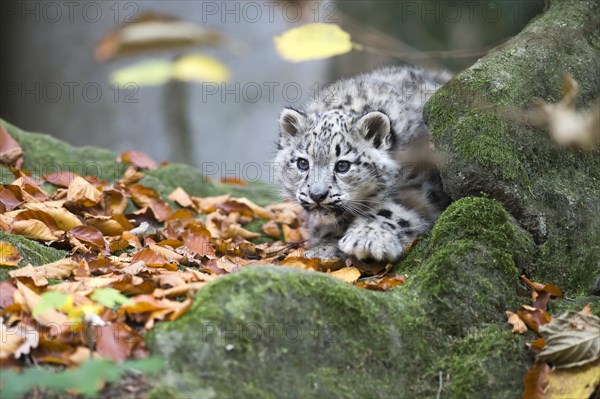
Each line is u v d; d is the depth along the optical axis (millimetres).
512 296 8336
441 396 7520
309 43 9742
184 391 6633
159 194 12414
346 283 7824
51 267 8211
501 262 8398
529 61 9938
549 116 9328
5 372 6332
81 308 7137
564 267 8914
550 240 9000
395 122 10797
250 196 13742
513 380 7664
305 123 11000
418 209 10359
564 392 7488
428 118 9641
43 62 22469
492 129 9234
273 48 22219
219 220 11750
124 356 6820
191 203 12273
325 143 10562
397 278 8625
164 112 22469
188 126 22484
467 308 8078
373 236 9531
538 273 8844
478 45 20891
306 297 7406
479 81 9531
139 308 7211
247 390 6820
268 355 7062
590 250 9023
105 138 22297
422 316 7918
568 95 9289
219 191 13578
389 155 10555
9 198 10172
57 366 6734
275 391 6922
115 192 11297
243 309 7145
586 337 7652
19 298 7309
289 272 7539
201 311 7086
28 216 9625
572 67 10141
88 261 8797
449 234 8656
